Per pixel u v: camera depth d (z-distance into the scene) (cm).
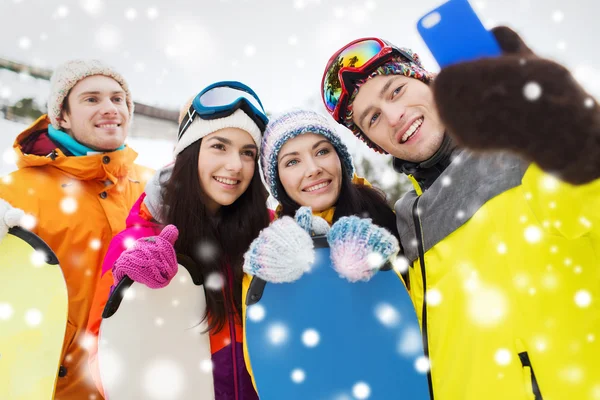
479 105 70
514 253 104
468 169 114
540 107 68
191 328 118
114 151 178
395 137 134
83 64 173
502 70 71
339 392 104
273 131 139
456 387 103
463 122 72
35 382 111
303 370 105
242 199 149
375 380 105
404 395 104
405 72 136
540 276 101
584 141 68
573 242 102
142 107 268
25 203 159
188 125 143
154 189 141
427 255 118
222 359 121
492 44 85
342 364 106
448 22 85
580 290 100
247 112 142
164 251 107
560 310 99
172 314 116
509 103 69
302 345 107
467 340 104
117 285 108
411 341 107
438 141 129
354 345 107
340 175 141
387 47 138
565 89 70
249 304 108
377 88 137
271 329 107
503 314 102
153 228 137
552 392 96
